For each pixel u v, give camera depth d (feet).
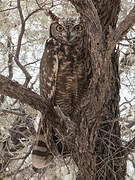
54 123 12.15
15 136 18.31
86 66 14.55
